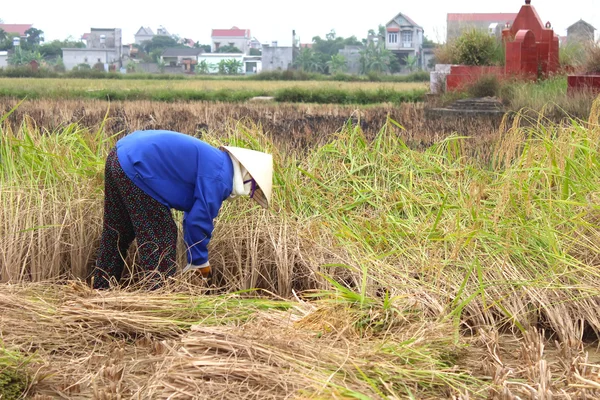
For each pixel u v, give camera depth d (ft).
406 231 17.58
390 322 13.21
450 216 18.01
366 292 15.17
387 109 60.75
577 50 65.36
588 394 11.24
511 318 14.34
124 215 15.44
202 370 10.74
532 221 16.80
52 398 10.71
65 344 12.46
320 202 19.51
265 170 15.28
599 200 17.21
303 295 16.17
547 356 13.39
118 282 16.08
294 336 11.98
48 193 17.54
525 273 15.64
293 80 201.05
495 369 12.07
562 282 15.39
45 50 480.64
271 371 10.74
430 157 21.94
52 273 16.65
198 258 15.17
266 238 17.04
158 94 92.02
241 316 13.28
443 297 14.97
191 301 13.52
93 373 11.71
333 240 17.39
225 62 386.52
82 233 16.98
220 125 41.75
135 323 12.97
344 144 22.21
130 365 11.90
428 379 11.53
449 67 69.00
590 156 18.33
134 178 14.49
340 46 528.63
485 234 16.11
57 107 62.34
